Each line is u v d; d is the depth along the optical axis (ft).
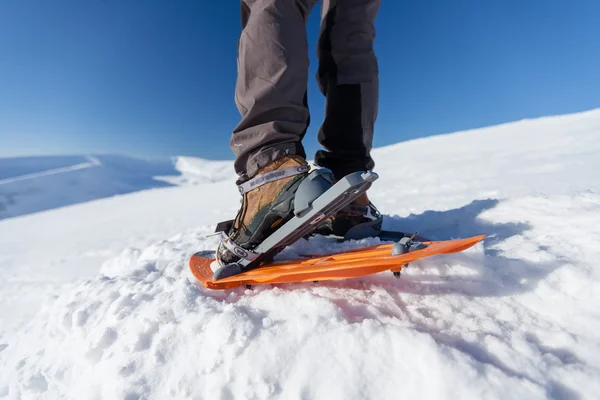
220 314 2.09
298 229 2.43
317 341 1.80
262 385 1.65
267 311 2.18
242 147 2.75
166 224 13.20
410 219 4.54
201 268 2.91
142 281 3.15
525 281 2.23
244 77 2.71
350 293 2.33
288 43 2.63
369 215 3.32
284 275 2.21
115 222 16.40
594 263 2.31
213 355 1.87
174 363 1.92
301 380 1.64
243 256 2.62
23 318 4.46
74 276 6.71
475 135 31.86
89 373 2.10
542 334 1.77
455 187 10.12
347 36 3.46
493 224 3.65
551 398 1.31
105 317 2.50
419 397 1.43
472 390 1.37
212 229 5.65
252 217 2.60
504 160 15.23
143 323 2.19
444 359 1.49
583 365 1.52
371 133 3.65
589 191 4.12
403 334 1.68
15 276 7.50
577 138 18.02
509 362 1.56
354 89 3.49
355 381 1.57
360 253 2.56
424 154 26.25
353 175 2.13
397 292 2.33
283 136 2.63
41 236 15.33
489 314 2.03
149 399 1.77
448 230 3.85
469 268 2.47
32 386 2.26
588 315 1.88
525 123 31.22
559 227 3.15
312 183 2.34
